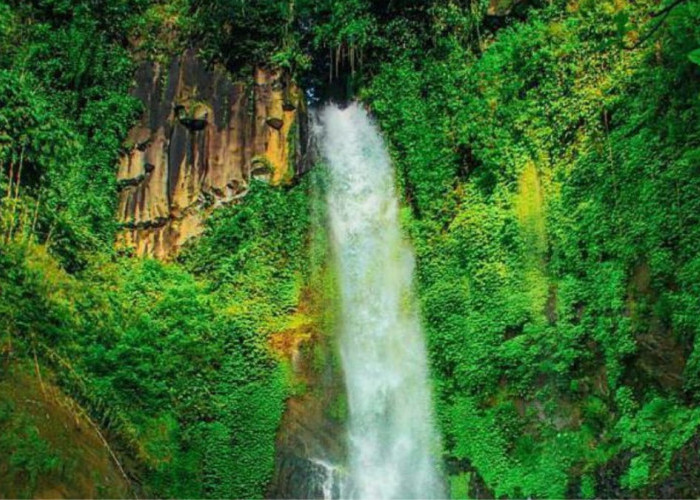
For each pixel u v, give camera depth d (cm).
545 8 1255
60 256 1109
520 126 1174
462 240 1173
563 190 1088
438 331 1152
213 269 1266
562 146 1116
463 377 1095
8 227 995
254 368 1155
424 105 1317
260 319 1203
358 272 1288
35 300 952
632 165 1005
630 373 941
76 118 1318
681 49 981
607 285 991
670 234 935
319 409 1152
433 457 1088
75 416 898
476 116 1233
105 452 917
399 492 1091
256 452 1092
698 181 924
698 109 957
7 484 747
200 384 1119
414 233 1245
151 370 1072
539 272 1077
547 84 1166
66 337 973
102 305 1095
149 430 1023
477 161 1224
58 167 1185
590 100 1100
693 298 891
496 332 1083
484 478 1029
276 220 1305
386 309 1231
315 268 1284
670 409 884
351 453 1137
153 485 988
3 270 931
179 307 1178
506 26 1318
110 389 985
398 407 1149
